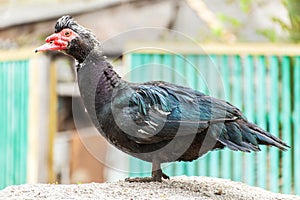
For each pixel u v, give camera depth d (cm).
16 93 1279
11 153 1286
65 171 1338
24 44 1420
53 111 1252
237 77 1139
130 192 668
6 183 1291
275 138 697
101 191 673
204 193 691
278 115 1136
